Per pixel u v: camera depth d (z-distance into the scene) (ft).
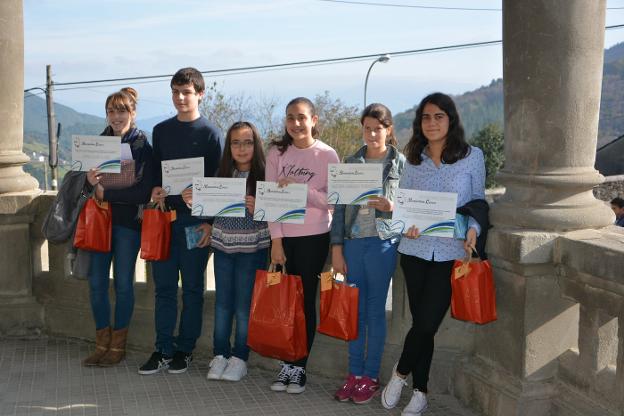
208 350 16.19
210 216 13.96
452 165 12.06
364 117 12.84
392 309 14.43
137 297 16.79
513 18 11.62
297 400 13.71
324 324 13.11
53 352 16.53
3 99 16.71
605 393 10.87
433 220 11.86
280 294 13.35
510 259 11.56
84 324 17.37
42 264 18.45
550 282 11.69
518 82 11.69
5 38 16.40
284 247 13.70
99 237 14.76
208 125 14.62
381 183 12.44
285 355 13.50
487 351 12.94
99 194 14.73
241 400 13.69
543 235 11.32
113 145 14.40
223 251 14.16
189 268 14.92
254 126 14.11
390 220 12.69
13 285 17.52
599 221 11.62
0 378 14.75
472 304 11.66
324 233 13.56
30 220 17.49
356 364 13.62
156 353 15.31
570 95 11.34
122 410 13.15
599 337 11.02
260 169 14.08
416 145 12.47
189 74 14.28
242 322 14.55
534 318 11.73
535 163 11.69
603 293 10.79
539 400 11.81
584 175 11.51
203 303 15.83
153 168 14.97
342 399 13.56
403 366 12.59
